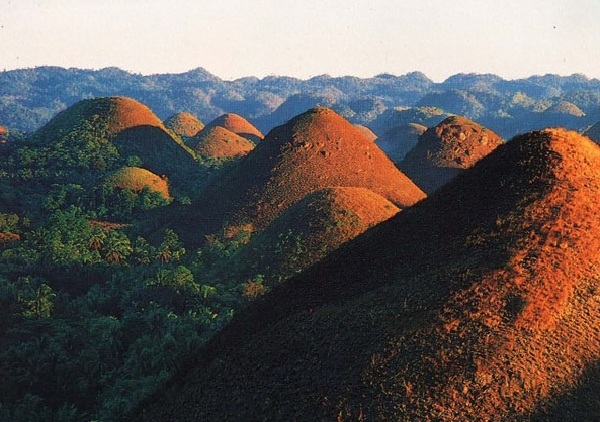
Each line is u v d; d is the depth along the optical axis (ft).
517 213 145.28
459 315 126.41
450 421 109.09
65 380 216.13
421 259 150.20
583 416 109.60
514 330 121.19
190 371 160.04
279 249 305.32
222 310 252.42
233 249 346.95
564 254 134.21
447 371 116.47
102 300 288.30
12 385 211.20
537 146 157.58
